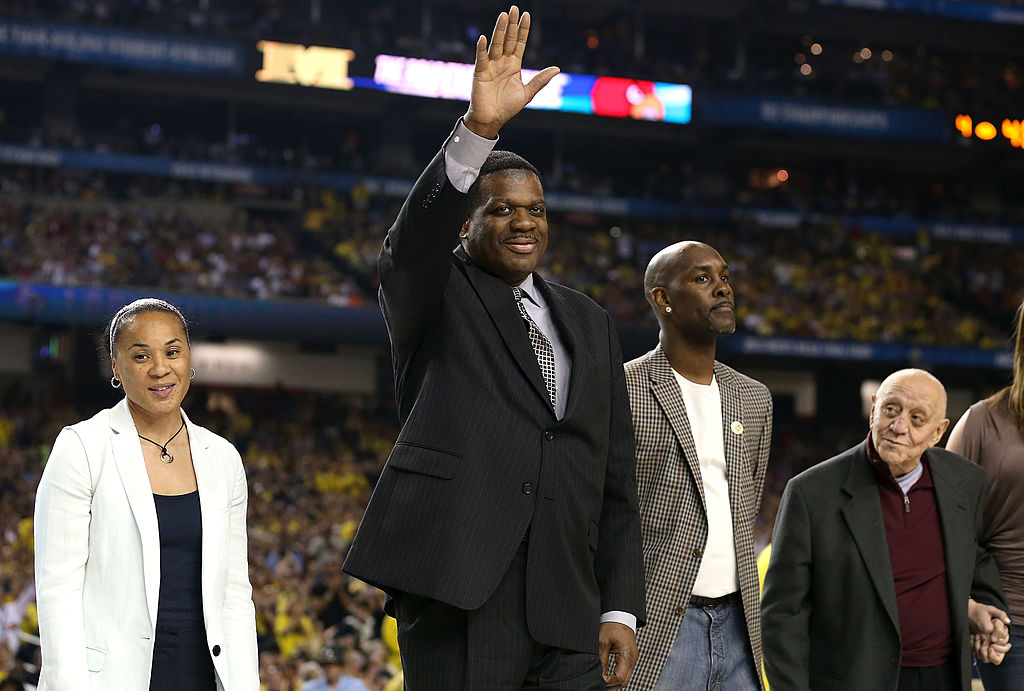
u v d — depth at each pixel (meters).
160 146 20.86
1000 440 3.32
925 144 24.33
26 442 17.02
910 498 3.11
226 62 20.50
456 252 2.58
